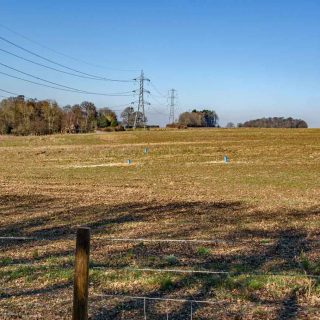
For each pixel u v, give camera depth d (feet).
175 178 112.98
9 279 33.40
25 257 40.42
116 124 454.40
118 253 40.93
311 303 27.09
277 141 208.95
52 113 389.80
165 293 29.81
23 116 378.73
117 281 32.19
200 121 527.40
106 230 53.11
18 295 29.86
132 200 78.43
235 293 29.14
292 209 67.21
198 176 115.65
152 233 50.83
